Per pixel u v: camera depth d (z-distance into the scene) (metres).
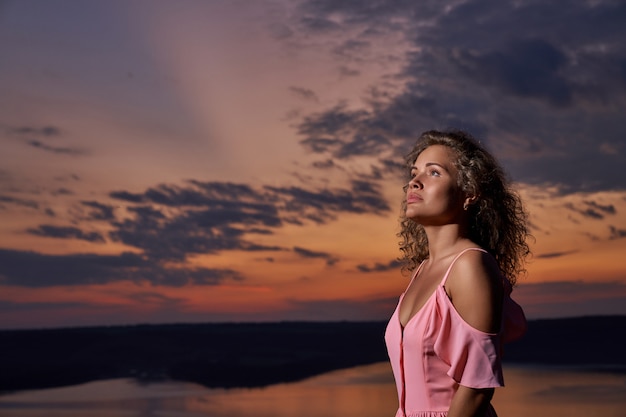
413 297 2.25
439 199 2.26
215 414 14.47
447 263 2.20
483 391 2.02
